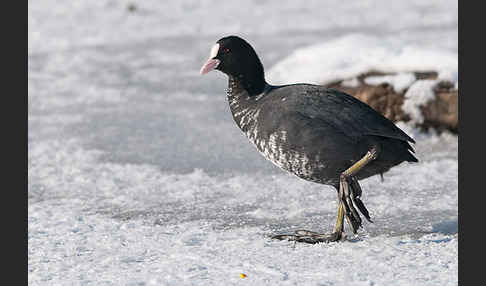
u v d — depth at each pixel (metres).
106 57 23.25
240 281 7.83
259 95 9.75
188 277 7.96
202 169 12.91
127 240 9.48
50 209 10.95
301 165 9.29
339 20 29.45
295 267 8.25
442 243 9.06
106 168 13.08
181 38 26.31
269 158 9.58
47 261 8.68
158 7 32.50
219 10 32.16
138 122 16.03
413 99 14.68
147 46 24.98
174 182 12.24
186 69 21.39
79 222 10.31
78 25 28.70
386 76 15.16
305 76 16.11
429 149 13.90
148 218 10.51
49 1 32.78
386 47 16.64
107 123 16.03
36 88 19.45
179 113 16.70
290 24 28.70
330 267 8.25
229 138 14.77
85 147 14.36
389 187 11.70
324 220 10.30
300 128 9.08
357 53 16.53
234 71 9.77
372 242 9.21
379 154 9.03
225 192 11.70
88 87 19.45
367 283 7.71
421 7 32.31
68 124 16.05
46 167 13.17
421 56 15.55
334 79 15.64
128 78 20.41
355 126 8.98
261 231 9.82
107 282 7.88
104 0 32.91
